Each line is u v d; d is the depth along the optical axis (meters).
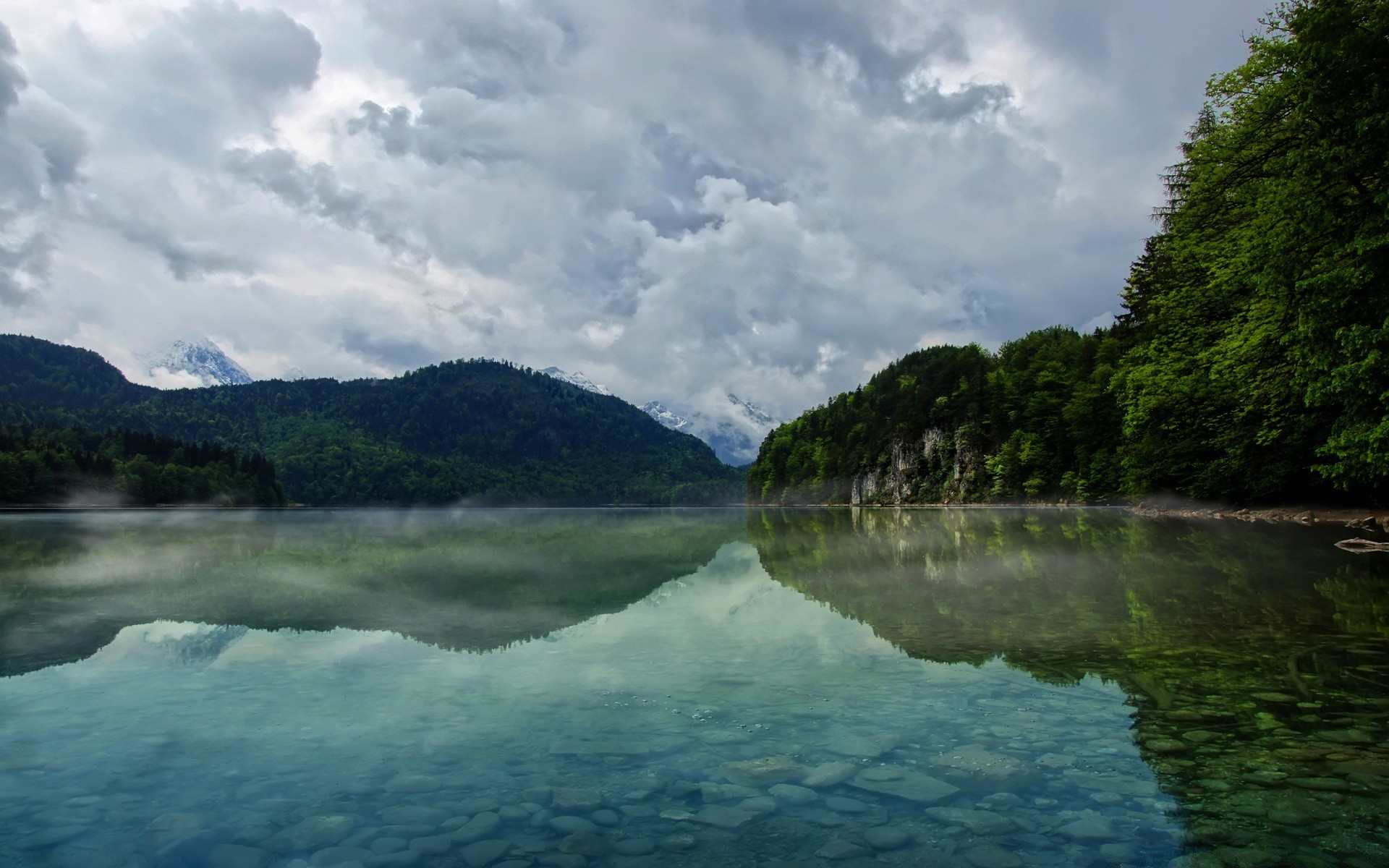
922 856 3.63
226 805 4.30
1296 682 6.27
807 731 5.48
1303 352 18.03
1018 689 6.38
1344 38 15.28
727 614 10.39
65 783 4.64
